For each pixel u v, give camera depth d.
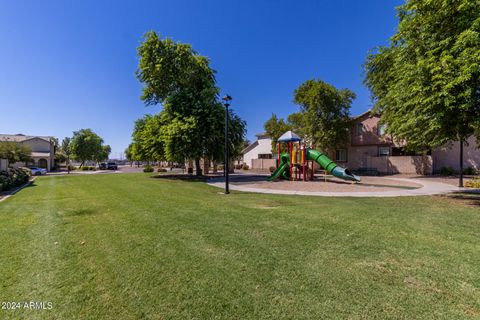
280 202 8.10
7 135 44.62
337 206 7.35
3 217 6.05
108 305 2.44
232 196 9.55
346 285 2.78
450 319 2.18
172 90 21.47
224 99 10.36
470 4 5.91
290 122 29.17
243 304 2.44
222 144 18.59
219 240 4.28
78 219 5.81
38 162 42.03
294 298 2.54
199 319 2.22
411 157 20.56
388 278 2.93
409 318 2.20
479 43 5.77
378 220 5.62
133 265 3.31
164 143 18.25
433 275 2.99
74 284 2.83
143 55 19.53
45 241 4.25
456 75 5.99
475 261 3.38
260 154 38.53
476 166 18.86
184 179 18.48
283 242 4.17
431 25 7.07
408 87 7.25
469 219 5.69
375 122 23.78
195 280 2.91
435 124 6.61
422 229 4.89
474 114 6.54
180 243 4.14
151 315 2.29
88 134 50.44
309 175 18.23
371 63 18.06
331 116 23.77
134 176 22.11
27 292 2.67
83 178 20.09
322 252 3.73
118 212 6.56
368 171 22.14
